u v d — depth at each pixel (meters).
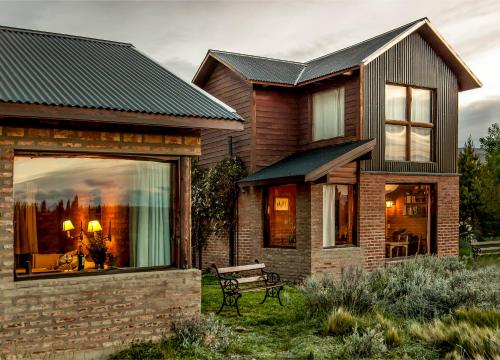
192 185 17.33
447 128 16.19
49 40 9.90
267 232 14.88
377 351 7.25
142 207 8.02
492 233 22.00
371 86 14.59
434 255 14.88
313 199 13.47
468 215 21.92
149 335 7.66
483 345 7.03
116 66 9.16
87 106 6.72
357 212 14.25
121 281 7.48
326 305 9.44
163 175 8.23
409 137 15.39
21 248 7.05
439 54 16.08
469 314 8.48
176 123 7.41
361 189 14.27
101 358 7.25
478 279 11.28
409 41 15.48
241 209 15.57
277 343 8.01
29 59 8.40
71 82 7.64
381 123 14.76
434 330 7.84
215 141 17.11
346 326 8.34
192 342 7.55
